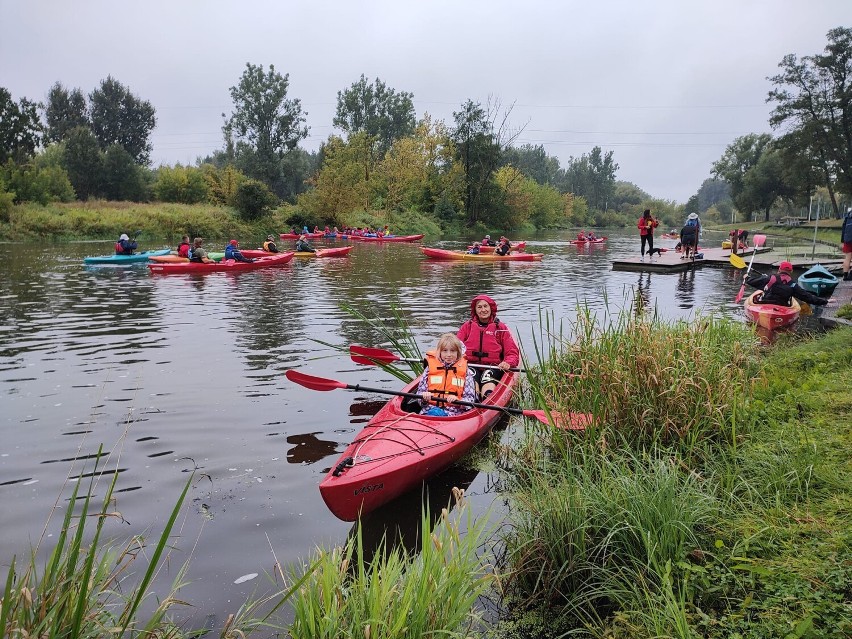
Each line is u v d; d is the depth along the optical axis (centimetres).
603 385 539
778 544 330
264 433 580
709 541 349
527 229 7038
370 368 812
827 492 379
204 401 667
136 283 1683
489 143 5994
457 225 5875
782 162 6125
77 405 645
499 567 368
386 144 8694
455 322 1128
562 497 378
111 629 234
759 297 1185
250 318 1158
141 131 7931
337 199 4900
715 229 9069
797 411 530
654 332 605
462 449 538
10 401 654
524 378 758
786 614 274
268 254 2500
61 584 227
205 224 4050
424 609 260
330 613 255
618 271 2152
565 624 317
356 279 1838
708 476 441
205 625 310
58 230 3353
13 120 4244
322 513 435
